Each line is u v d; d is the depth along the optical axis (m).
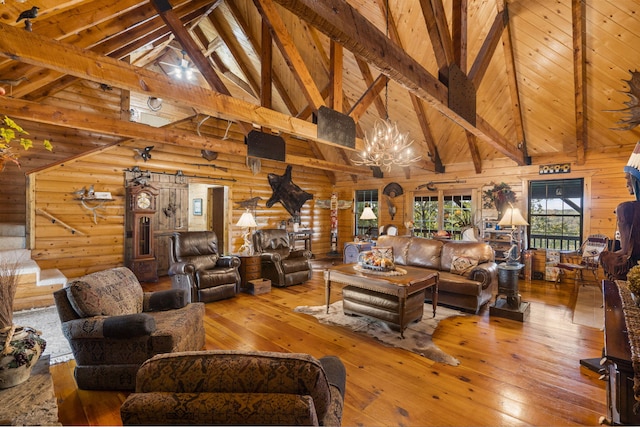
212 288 4.27
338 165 7.32
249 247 5.21
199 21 5.55
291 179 8.15
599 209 5.33
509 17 4.01
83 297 2.14
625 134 4.88
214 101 2.83
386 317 3.25
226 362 0.95
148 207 5.54
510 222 3.69
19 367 1.52
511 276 3.72
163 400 0.89
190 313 2.57
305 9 1.60
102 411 1.92
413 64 2.43
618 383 1.24
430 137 6.57
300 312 3.84
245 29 5.41
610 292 1.83
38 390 1.50
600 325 3.41
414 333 3.19
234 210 7.05
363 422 1.82
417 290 3.25
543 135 5.55
